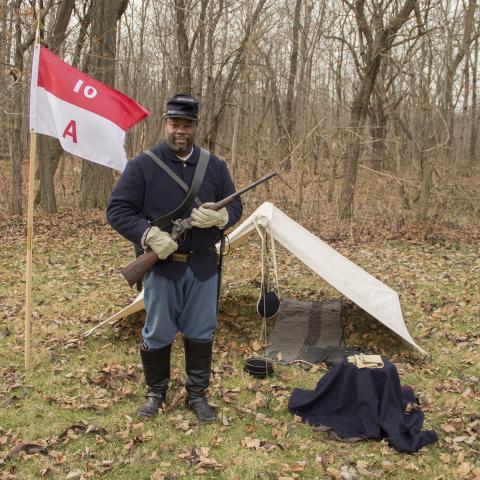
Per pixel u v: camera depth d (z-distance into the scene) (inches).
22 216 472.4
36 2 506.6
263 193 545.6
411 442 138.7
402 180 484.4
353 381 148.5
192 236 138.1
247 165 580.1
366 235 438.3
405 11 461.4
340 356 194.9
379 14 475.2
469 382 179.2
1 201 522.3
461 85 644.1
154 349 148.3
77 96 177.0
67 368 182.2
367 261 357.7
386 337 217.6
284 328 221.8
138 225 134.8
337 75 564.4
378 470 129.3
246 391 168.2
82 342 203.5
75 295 266.5
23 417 150.1
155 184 136.9
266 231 205.2
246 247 375.6
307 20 554.9
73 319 230.2
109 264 330.6
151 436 140.3
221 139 762.8
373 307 197.6
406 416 149.0
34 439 140.2
